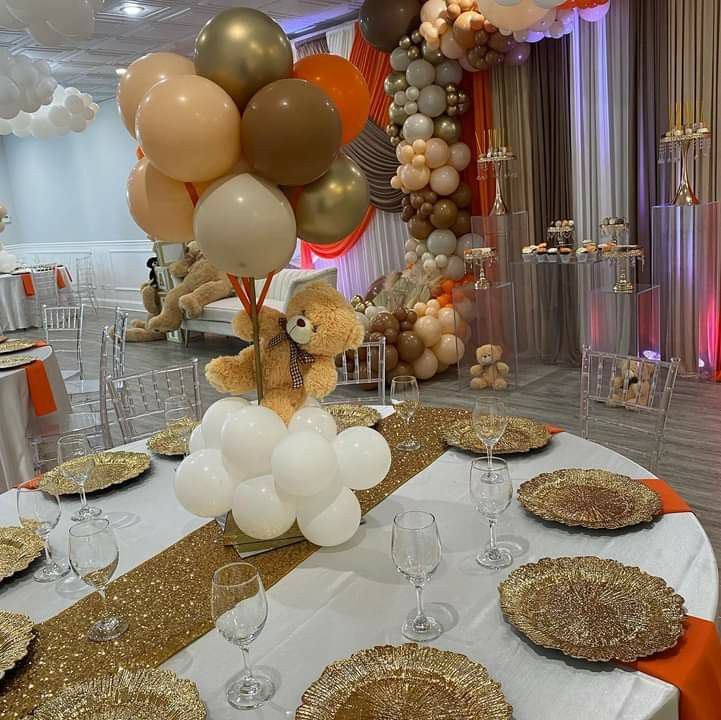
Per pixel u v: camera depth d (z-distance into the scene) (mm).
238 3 5891
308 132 1325
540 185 5547
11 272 9273
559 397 4723
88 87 8961
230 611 1002
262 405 1575
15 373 3355
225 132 1335
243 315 1581
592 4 4289
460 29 4832
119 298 10609
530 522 1518
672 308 4836
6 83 3711
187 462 1433
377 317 5188
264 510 1389
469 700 989
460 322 5188
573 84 5184
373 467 1435
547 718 962
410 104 5379
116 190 10148
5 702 1087
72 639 1225
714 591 1198
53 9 2744
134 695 1049
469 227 5617
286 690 1059
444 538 1475
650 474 1683
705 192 4648
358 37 6602
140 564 1466
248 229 1373
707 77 4512
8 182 11930
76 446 1960
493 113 5566
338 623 1212
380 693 1017
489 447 1666
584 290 5137
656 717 957
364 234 7078
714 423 3953
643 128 4883
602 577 1245
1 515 1781
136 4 5598
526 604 1194
